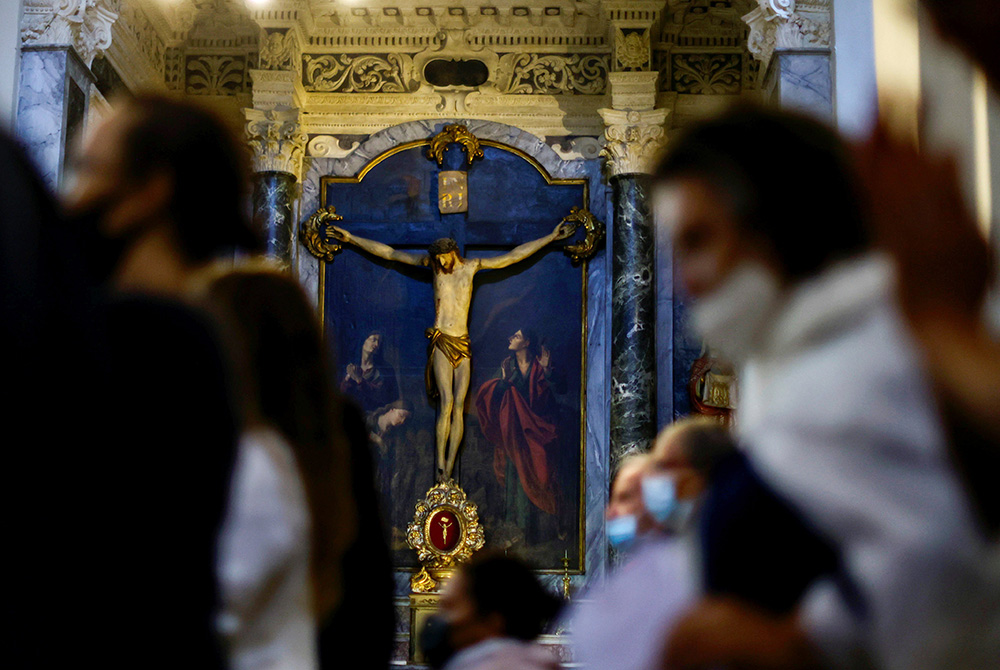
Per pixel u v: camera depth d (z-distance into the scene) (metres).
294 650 1.70
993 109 4.30
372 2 13.88
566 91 14.22
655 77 13.42
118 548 1.38
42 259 1.40
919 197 1.10
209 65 14.45
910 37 7.41
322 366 2.29
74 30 10.31
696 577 1.23
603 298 13.63
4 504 1.34
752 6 13.61
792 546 1.12
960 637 1.00
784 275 1.27
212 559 1.45
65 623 1.36
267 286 2.26
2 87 10.10
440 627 3.49
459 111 14.25
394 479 13.39
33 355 1.35
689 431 2.32
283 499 1.70
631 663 1.42
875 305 1.17
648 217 13.26
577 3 13.82
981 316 1.08
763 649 1.07
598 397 13.48
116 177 1.68
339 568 2.34
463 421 13.33
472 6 13.98
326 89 14.31
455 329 13.42
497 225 13.89
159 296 1.51
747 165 1.28
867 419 1.07
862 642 1.05
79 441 1.37
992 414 1.02
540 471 13.35
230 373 1.53
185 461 1.42
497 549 13.17
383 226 13.91
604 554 13.10
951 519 1.02
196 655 1.42
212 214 1.72
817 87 10.25
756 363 1.30
